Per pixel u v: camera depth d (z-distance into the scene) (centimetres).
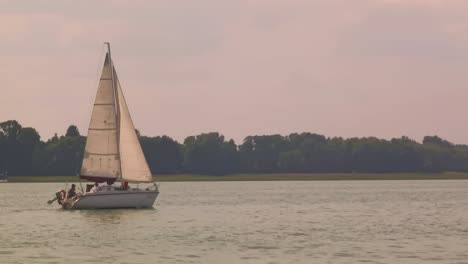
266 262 10806
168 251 11838
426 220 17150
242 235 13875
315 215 18800
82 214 17888
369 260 10969
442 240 13125
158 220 16775
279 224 16100
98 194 18638
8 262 10844
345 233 14225
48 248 12219
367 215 18762
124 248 12188
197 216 18200
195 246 12381
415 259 11050
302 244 12606
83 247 12319
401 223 16338
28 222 16300
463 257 11212
